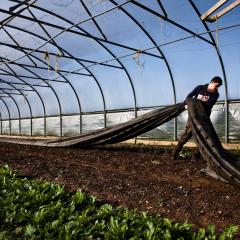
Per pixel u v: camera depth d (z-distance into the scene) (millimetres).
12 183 6555
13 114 26875
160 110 9750
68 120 20938
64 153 10672
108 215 4969
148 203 5547
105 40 13766
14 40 15891
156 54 14680
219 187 6285
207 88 8023
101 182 6758
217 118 13242
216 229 4547
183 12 11969
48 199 5680
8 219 4977
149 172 7641
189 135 8609
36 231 4668
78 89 19500
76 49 16391
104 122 18062
